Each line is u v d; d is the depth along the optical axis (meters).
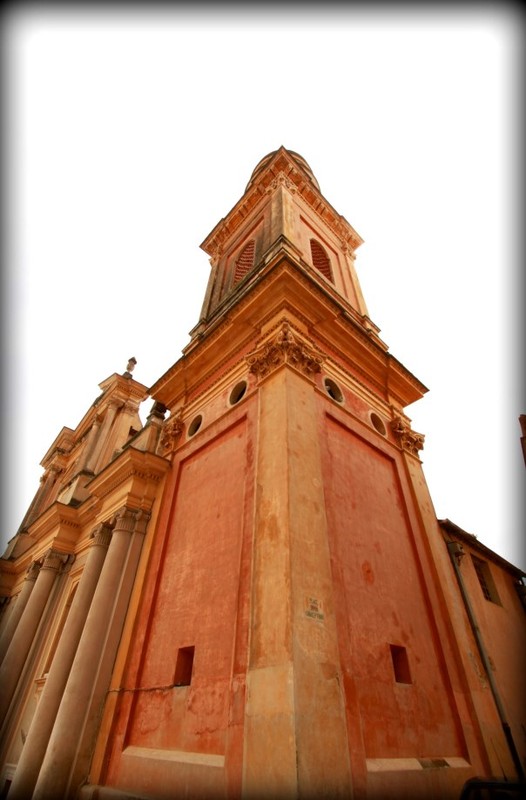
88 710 8.55
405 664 7.45
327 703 5.37
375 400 12.12
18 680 13.30
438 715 7.46
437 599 9.31
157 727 7.34
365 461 10.01
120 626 9.66
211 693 6.58
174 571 9.30
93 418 23.19
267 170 17.58
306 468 7.53
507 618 12.55
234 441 9.55
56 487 24.80
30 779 8.95
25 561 18.89
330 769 4.90
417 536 10.02
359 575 7.62
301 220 15.96
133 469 11.88
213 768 5.73
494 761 7.59
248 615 6.53
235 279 16.22
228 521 8.35
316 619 5.97
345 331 11.47
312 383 9.26
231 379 11.09
